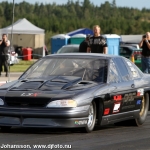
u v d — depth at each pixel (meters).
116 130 18.83
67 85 17.56
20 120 16.78
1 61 41.91
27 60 76.94
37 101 16.80
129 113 19.39
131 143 16.16
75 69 18.70
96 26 28.47
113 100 18.31
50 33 125.25
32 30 74.31
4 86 17.94
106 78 18.42
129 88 19.25
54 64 19.08
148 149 15.23
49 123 16.70
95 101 17.67
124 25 158.75
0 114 16.92
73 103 16.73
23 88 17.50
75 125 16.81
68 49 52.59
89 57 19.20
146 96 20.70
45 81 17.92
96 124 17.98
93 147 15.21
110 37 62.00
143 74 20.91
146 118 22.53
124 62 19.97
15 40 88.31
